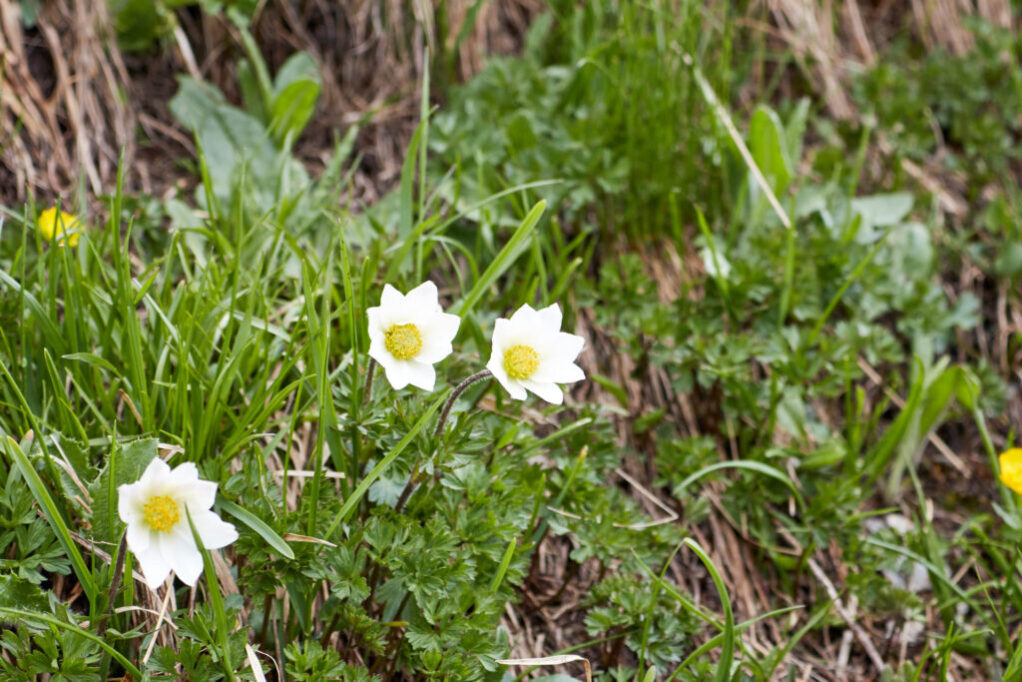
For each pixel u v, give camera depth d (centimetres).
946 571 106
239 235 99
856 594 102
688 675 93
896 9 147
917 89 136
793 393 108
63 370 94
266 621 90
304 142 117
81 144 110
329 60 120
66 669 84
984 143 133
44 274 96
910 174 131
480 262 110
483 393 99
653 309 108
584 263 113
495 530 91
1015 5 148
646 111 117
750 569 105
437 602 90
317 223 108
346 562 89
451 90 118
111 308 94
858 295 113
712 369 105
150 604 89
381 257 104
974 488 113
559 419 105
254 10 115
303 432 98
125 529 83
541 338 87
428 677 89
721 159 114
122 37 115
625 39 116
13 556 88
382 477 91
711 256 110
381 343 85
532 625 100
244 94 115
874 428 109
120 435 93
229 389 93
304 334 100
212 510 90
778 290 110
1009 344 119
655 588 93
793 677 97
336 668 88
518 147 113
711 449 105
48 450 90
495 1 126
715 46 129
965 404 111
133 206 106
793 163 117
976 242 127
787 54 131
